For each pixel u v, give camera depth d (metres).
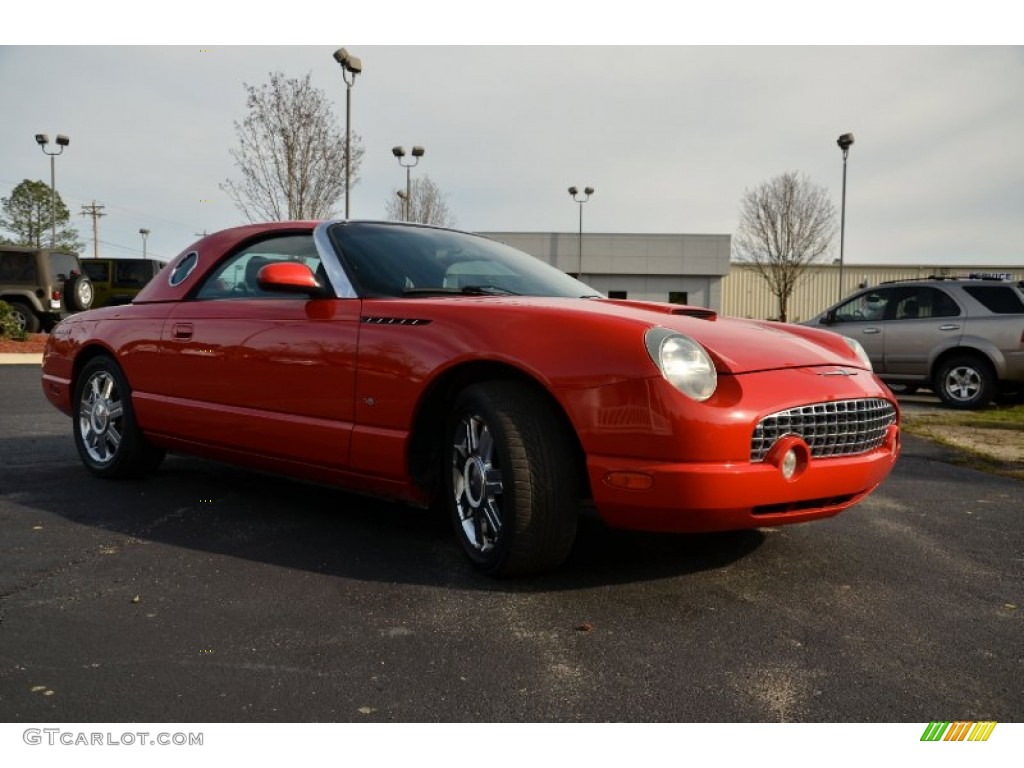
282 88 16.66
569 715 1.92
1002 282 9.38
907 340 9.80
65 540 3.24
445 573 2.89
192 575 2.85
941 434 6.88
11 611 2.50
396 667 2.15
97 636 2.32
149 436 4.12
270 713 1.92
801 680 2.11
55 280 15.79
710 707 1.97
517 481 2.64
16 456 5.05
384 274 3.35
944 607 2.65
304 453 3.33
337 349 3.19
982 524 3.73
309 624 2.43
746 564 3.04
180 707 1.94
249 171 16.80
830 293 44.84
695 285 45.25
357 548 3.17
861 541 3.39
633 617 2.51
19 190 58.38
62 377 4.63
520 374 2.79
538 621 2.47
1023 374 9.03
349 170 15.98
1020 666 2.22
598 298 3.63
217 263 3.97
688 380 2.50
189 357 3.81
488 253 3.86
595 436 2.55
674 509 2.48
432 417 3.05
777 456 2.55
